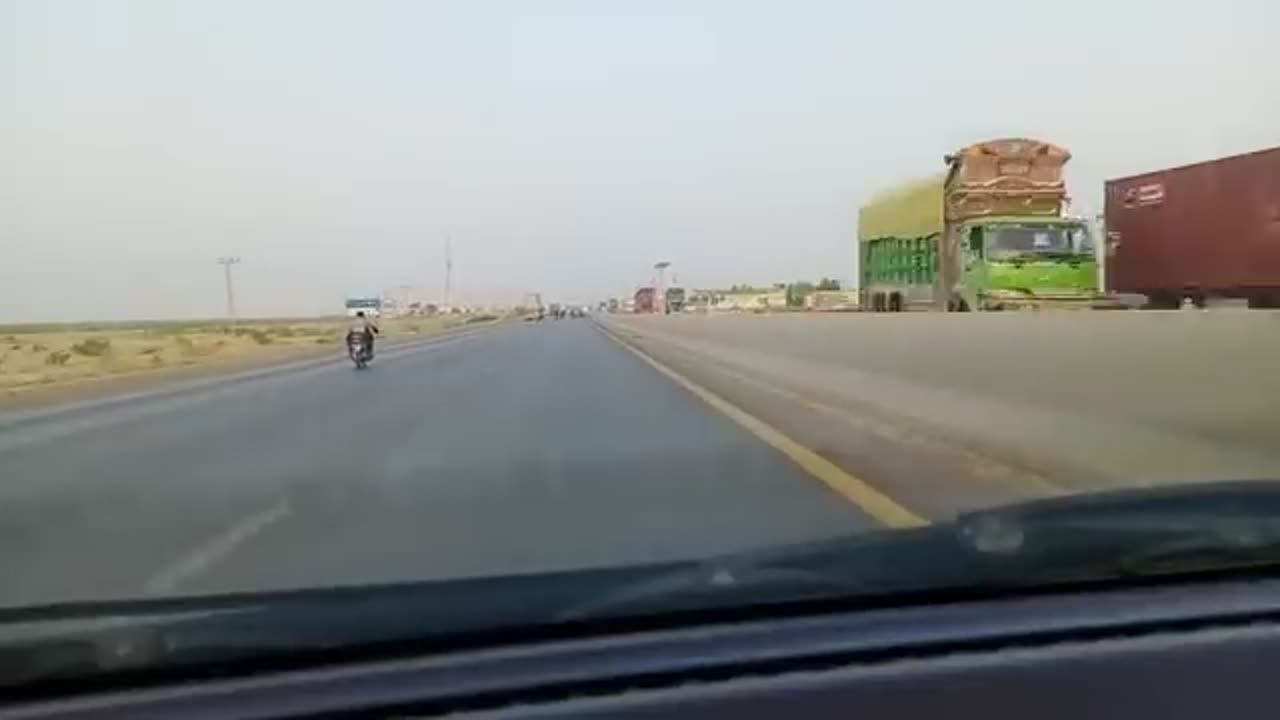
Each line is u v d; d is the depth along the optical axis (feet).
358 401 87.45
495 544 31.07
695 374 106.93
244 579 28.09
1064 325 41.73
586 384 96.02
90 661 12.22
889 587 14.56
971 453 46.34
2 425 80.38
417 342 234.58
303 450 55.88
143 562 30.73
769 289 361.71
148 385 126.31
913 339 57.77
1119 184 115.03
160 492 43.91
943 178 115.34
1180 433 34.81
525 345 193.67
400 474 45.60
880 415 60.64
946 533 16.11
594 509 36.04
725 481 41.01
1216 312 33.86
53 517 38.60
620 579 14.69
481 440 56.54
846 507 35.19
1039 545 15.62
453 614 13.39
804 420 62.69
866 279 142.82
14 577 29.04
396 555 30.27
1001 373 46.60
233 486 44.86
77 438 68.44
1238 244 98.43
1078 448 40.06
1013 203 109.19
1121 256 114.21
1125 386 37.91
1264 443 31.35
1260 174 95.76
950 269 112.57
